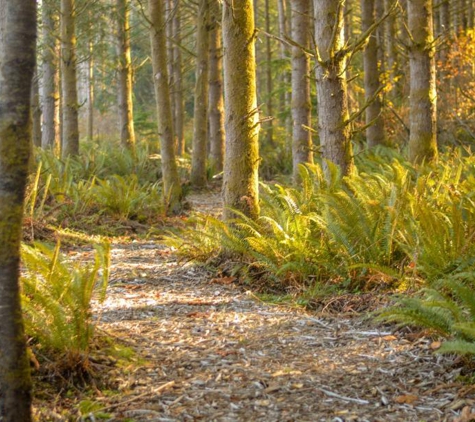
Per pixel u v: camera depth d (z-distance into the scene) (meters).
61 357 4.01
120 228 9.69
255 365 4.24
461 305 4.95
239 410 3.59
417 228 5.79
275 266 6.15
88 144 21.47
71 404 3.67
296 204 7.18
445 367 4.04
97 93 37.09
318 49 7.50
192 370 4.14
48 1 16.78
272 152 19.19
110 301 5.76
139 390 3.84
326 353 4.45
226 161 6.98
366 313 5.25
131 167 15.85
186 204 11.95
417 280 5.59
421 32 9.94
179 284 6.41
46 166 11.40
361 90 18.48
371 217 6.03
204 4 14.93
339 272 5.93
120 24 17.00
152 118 33.66
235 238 6.57
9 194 2.92
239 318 5.27
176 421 3.46
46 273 4.12
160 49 11.27
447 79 17.67
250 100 6.88
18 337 3.03
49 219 9.06
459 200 6.24
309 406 3.63
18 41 2.88
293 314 5.38
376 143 15.27
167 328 4.99
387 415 3.50
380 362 4.23
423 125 10.07
